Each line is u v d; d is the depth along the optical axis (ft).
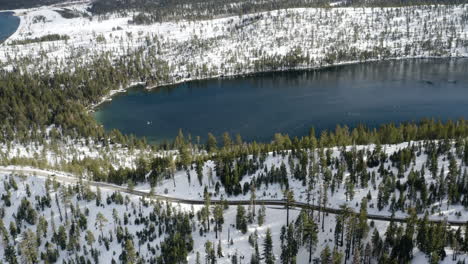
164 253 437.58
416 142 629.92
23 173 629.10
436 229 379.14
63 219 525.75
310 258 410.11
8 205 550.36
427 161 544.62
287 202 465.88
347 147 626.64
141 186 602.44
